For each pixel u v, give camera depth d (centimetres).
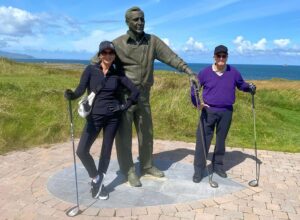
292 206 462
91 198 475
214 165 563
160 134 820
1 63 2169
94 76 454
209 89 527
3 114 807
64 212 441
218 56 509
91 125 457
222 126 536
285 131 935
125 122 510
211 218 427
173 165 602
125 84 465
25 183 524
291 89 1723
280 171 588
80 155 462
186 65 522
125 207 452
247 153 685
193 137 818
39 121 821
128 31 506
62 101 961
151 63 511
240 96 1196
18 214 435
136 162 612
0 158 646
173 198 476
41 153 675
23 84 1254
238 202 469
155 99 1009
